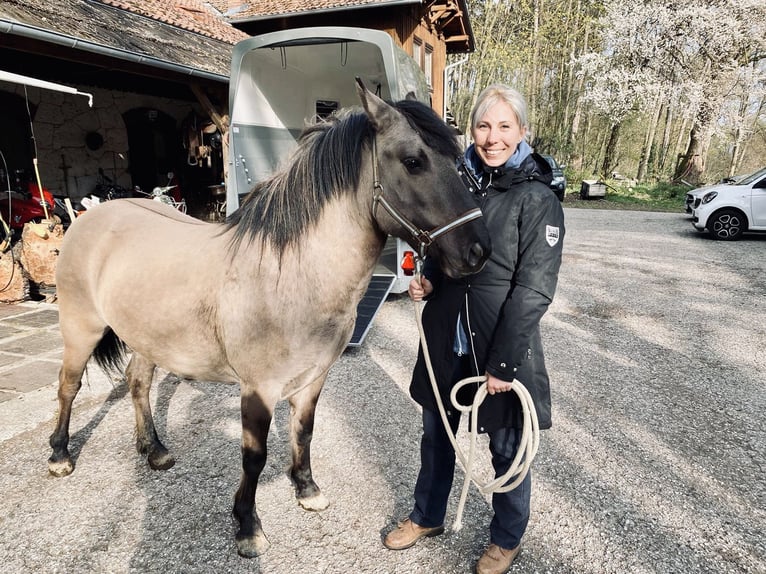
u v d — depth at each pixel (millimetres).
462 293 1693
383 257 5113
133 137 8070
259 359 1786
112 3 6875
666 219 12758
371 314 4309
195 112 8469
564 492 2367
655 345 4332
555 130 21812
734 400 3320
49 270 5113
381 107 1561
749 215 9289
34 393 3301
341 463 2605
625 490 2383
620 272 7070
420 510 1985
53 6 5086
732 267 7297
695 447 2756
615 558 1974
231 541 2064
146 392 2555
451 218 1495
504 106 1556
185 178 9156
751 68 16609
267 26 11805
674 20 16469
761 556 1983
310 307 1739
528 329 1529
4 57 5777
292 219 1722
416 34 11875
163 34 6891
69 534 2076
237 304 1769
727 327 4781
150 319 1971
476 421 1693
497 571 1853
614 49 18750
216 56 7320
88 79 7188
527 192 1562
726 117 18484
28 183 5738
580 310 5344
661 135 23828
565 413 3129
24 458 2594
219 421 3018
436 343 1785
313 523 2180
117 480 2432
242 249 1811
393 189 1575
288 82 5410
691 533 2107
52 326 4562
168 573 1898
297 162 1763
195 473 2498
